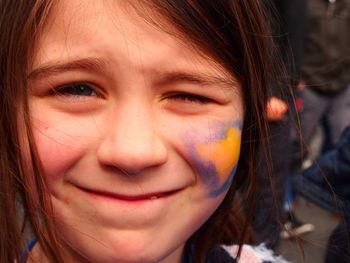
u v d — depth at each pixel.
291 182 2.05
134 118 0.87
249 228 1.39
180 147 0.94
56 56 0.87
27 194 0.94
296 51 2.47
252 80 1.05
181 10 0.89
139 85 0.88
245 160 1.19
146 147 0.87
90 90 0.89
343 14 2.74
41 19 0.87
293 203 2.35
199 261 1.28
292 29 2.45
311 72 2.75
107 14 0.85
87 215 0.93
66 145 0.89
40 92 0.90
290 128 1.65
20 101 0.91
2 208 1.01
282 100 1.37
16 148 0.93
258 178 1.27
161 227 0.96
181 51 0.90
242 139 1.13
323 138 2.76
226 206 1.26
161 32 0.87
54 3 0.86
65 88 0.89
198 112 0.96
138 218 0.92
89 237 0.93
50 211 0.93
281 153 1.68
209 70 0.94
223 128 0.99
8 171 0.95
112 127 0.88
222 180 1.01
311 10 2.76
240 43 1.01
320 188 1.90
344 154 1.82
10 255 1.04
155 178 0.92
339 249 1.81
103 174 0.90
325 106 2.76
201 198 1.00
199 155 0.96
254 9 1.05
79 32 0.85
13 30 0.91
